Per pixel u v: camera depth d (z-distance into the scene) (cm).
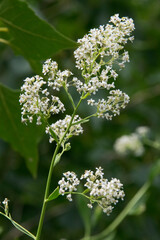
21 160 643
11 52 646
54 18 744
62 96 648
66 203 630
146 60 782
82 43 240
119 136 752
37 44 330
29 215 625
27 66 638
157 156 718
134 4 771
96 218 473
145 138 641
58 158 240
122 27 241
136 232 641
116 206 650
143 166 679
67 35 742
